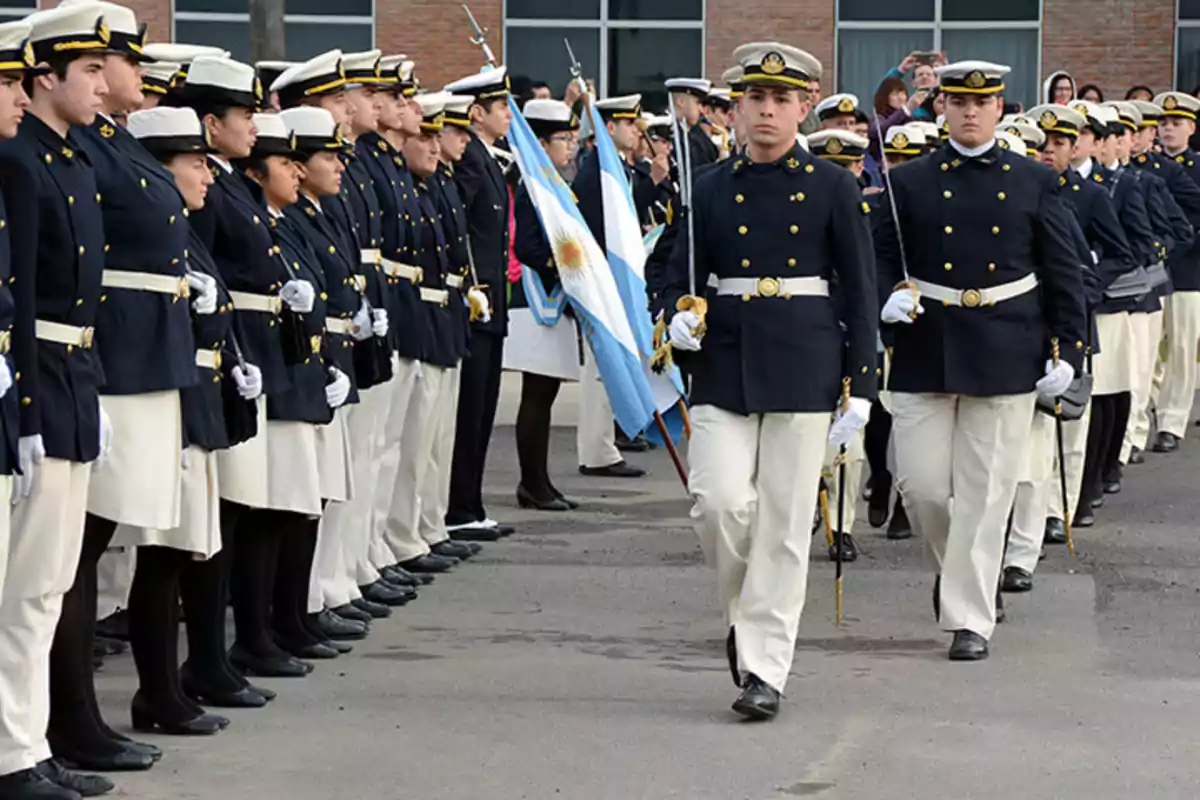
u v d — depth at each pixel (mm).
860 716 11852
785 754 10984
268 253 12195
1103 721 11805
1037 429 15477
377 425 14797
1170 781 10562
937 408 13516
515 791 10227
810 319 11672
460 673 12836
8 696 9727
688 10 34875
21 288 9359
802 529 11727
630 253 17875
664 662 13250
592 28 34875
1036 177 13477
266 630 12781
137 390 10266
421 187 15602
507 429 24719
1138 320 21656
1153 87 34938
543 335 18891
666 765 10727
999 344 13328
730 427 11688
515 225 18125
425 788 10266
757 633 11766
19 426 9336
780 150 11797
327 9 34562
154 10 34281
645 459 22750
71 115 9812
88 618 10500
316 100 13922
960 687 12625
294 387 12336
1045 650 13727
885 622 14609
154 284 10383
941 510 13539
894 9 35000
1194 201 23484
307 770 10570
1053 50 34969
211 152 11914
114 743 10562
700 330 11539
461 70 34719
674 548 17422
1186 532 18453
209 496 11172
